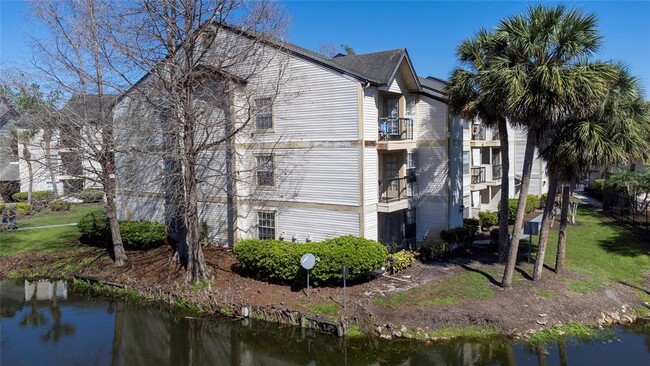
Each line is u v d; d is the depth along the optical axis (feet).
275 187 67.87
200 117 66.08
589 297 51.75
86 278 65.62
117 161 82.07
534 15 47.19
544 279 56.03
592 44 46.16
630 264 64.85
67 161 74.38
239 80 64.95
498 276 57.16
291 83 64.75
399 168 70.54
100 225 76.02
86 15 62.08
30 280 69.46
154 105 60.39
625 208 95.66
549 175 52.70
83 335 50.60
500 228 64.13
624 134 47.91
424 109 72.54
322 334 46.68
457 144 74.08
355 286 54.85
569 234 81.05
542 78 43.93
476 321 46.70
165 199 76.84
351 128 60.13
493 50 52.65
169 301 56.95
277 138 66.85
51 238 86.02
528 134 50.19
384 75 62.39
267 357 44.75
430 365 41.32
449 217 71.56
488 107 52.01
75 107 69.00
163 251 72.69
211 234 73.56
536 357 41.96
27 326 53.16
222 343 47.73
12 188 129.08
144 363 44.11
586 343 44.27
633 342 44.52
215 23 62.80
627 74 50.88
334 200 62.54
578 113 46.98
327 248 54.75
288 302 51.70
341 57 72.49
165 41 57.67
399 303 49.75
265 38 61.31
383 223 69.46
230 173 64.28
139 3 56.49
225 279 59.62
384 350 43.75
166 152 60.80
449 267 61.77
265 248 57.06
